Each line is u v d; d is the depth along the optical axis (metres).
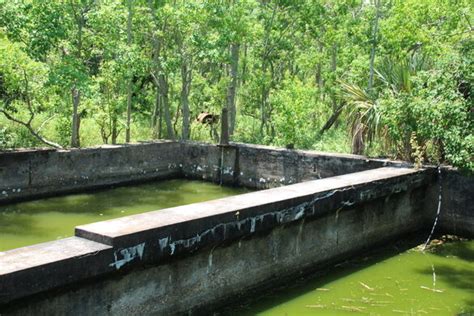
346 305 6.09
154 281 5.23
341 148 12.51
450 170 8.55
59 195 10.70
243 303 6.07
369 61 13.26
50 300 4.44
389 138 9.57
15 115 14.27
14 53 10.49
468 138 6.85
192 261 5.56
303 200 6.58
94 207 10.00
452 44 9.76
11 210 9.67
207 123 16.33
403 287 6.62
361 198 7.41
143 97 15.98
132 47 12.06
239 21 13.66
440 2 10.58
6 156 9.88
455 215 8.52
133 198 10.74
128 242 4.88
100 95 12.05
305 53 18.16
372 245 7.91
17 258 4.43
